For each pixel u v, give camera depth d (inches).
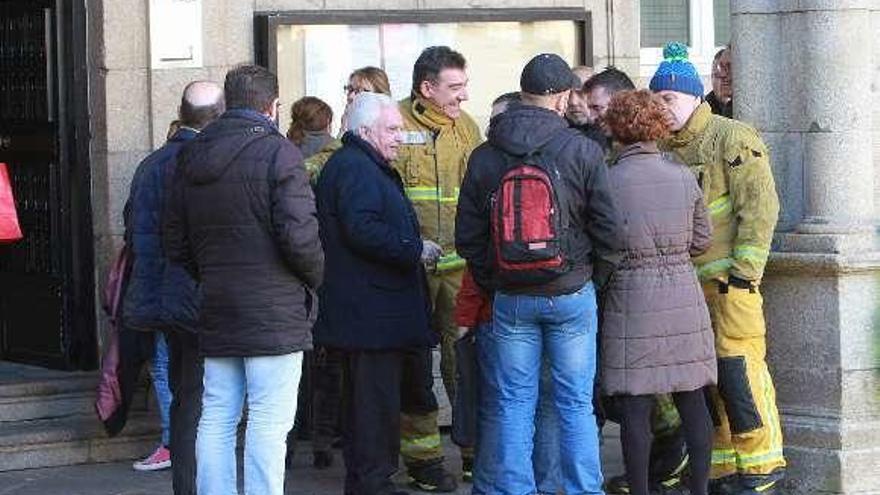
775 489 413.1
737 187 393.7
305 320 357.4
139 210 398.3
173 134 430.6
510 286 376.8
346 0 511.5
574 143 376.2
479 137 441.1
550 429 406.3
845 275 407.2
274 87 361.7
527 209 372.5
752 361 398.3
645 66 561.9
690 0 568.4
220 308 354.3
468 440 394.6
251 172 351.6
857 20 410.3
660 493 418.9
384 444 403.5
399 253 394.3
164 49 490.9
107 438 475.2
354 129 399.9
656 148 383.9
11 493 440.1
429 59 431.2
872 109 415.5
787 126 418.9
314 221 352.5
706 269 397.7
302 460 471.8
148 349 452.8
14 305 528.1
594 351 382.6
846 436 406.3
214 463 359.9
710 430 385.7
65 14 496.7
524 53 531.8
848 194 411.5
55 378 495.8
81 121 496.1
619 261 376.8
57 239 506.3
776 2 417.7
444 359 436.8
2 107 527.5
